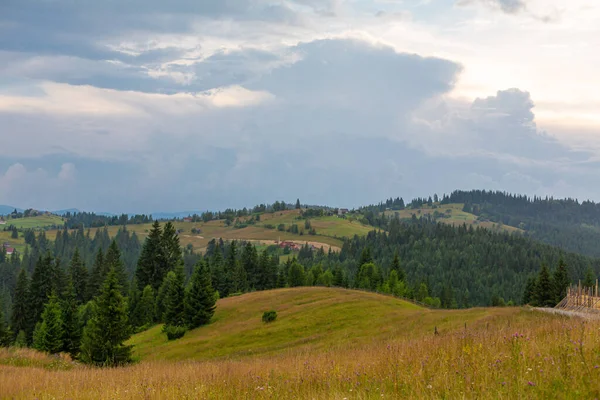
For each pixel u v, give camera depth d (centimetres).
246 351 4844
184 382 1341
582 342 957
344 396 895
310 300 7025
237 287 11375
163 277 11481
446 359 1021
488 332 1409
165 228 11975
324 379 1113
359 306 6062
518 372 845
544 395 719
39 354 3419
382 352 1408
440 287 17962
